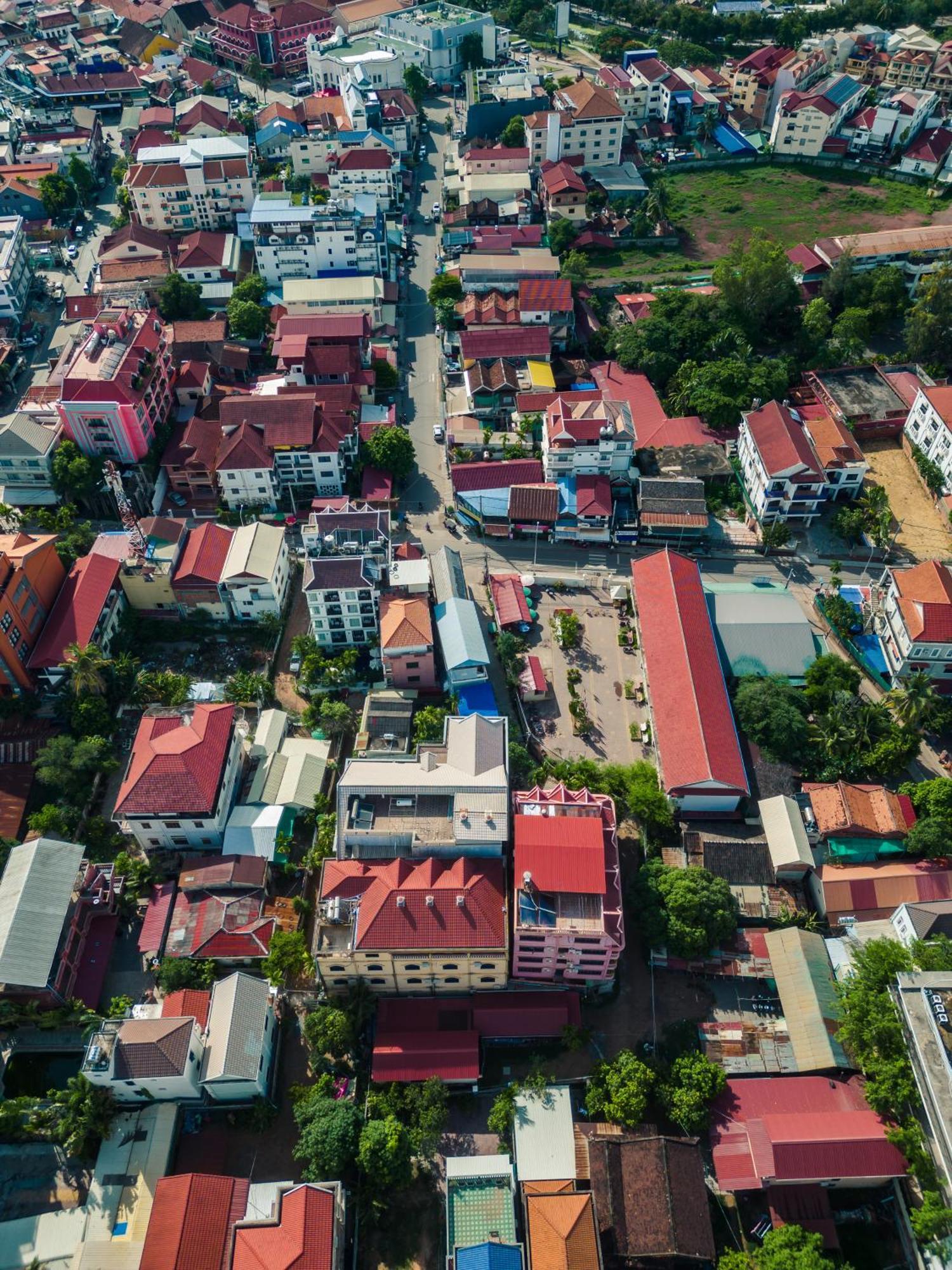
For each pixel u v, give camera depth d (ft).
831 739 414.62
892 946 339.36
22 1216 308.40
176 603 487.20
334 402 581.94
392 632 440.45
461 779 363.97
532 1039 346.13
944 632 436.35
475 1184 298.76
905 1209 300.81
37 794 415.85
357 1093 332.39
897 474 580.30
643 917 359.05
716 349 627.05
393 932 329.31
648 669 445.37
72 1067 346.33
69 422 532.73
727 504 563.07
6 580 426.51
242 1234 279.49
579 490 540.52
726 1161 308.40
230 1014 326.03
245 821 396.37
